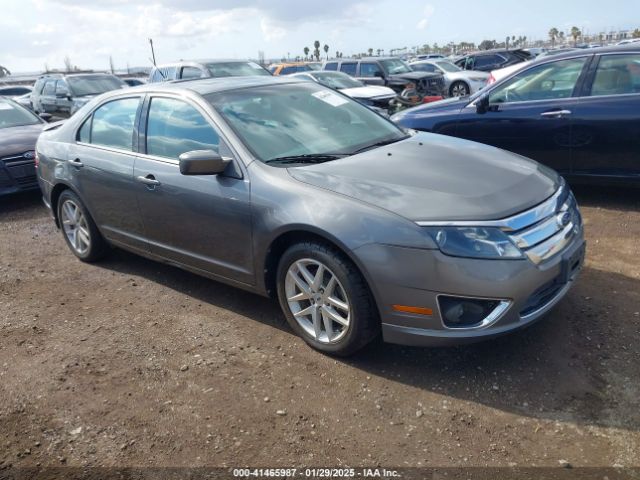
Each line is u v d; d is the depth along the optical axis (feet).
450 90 60.54
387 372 10.43
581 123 18.38
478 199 9.84
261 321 12.66
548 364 10.28
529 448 8.34
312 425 9.15
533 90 19.77
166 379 10.67
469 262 9.18
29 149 24.57
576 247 10.62
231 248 12.02
